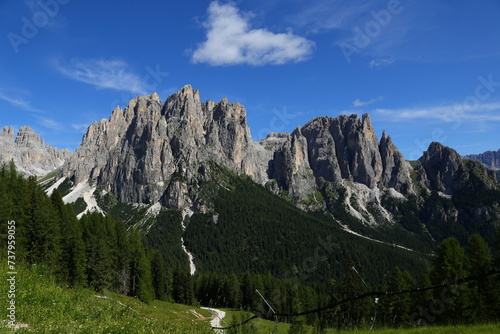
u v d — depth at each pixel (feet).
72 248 240.32
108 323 59.26
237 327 82.58
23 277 75.41
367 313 144.66
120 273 310.86
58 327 49.88
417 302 150.82
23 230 208.23
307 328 79.36
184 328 78.43
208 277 497.46
